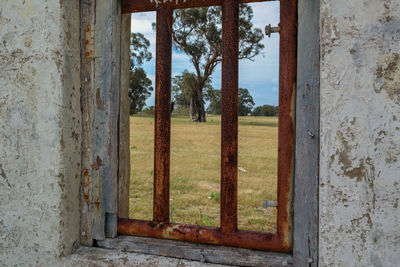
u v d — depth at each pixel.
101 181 1.88
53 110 1.77
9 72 1.83
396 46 1.30
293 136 1.60
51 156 1.77
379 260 1.34
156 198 1.86
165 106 1.85
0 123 1.85
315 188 1.53
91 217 1.90
